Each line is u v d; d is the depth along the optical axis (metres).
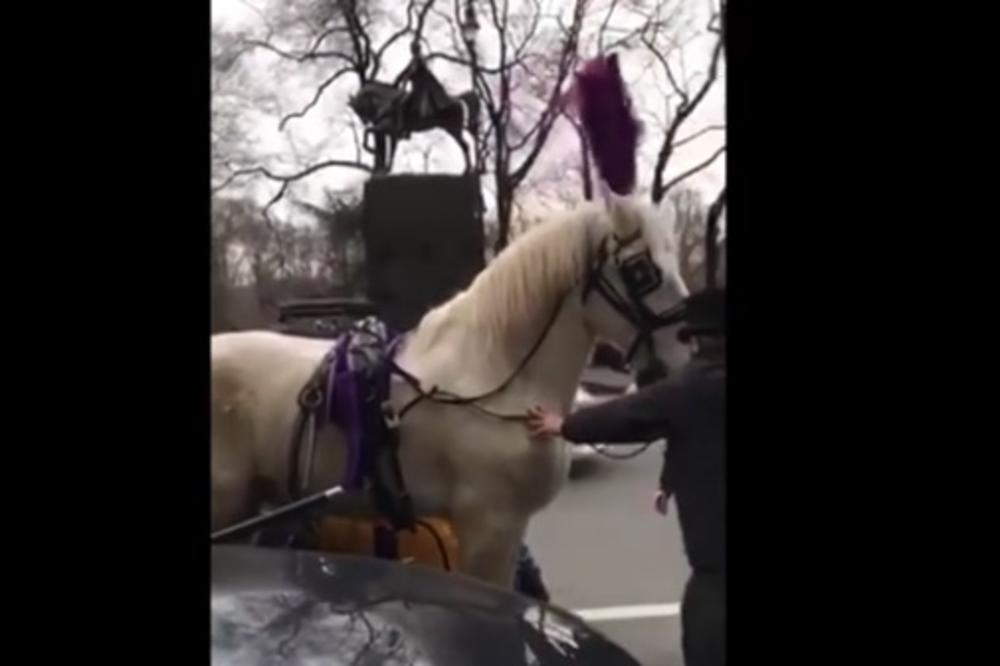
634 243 3.17
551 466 3.20
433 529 3.13
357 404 3.16
